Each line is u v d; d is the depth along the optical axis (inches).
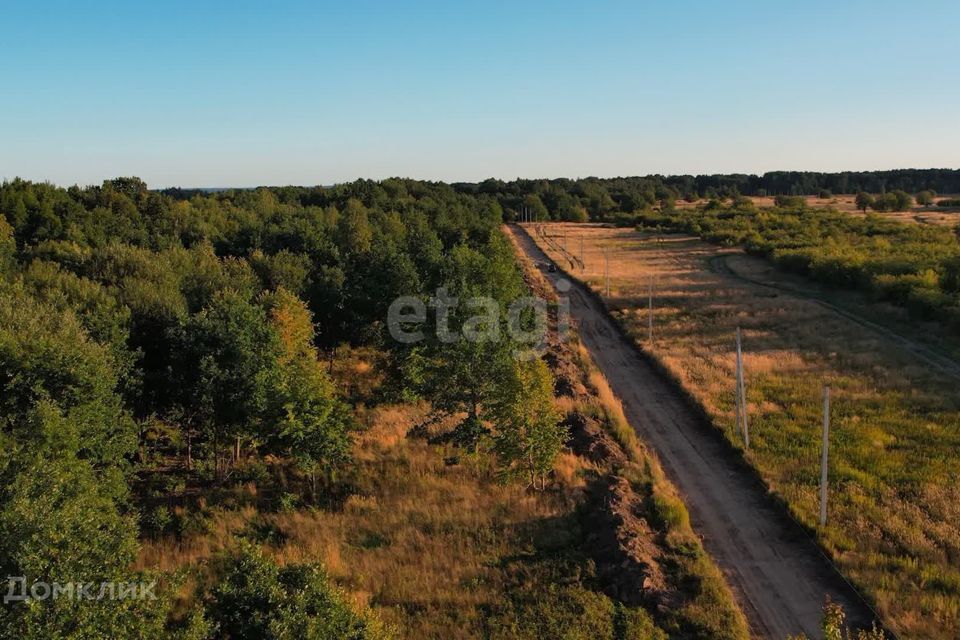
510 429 986.1
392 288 1749.5
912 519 879.7
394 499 986.1
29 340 936.9
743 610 731.4
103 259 1699.1
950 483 971.9
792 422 1244.5
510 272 1765.5
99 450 903.1
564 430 1005.8
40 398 854.5
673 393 1503.4
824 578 786.8
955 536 831.1
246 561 578.2
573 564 794.2
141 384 1072.8
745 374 1562.5
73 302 1339.8
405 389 1348.4
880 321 2022.6
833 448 1115.9
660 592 722.2
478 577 779.4
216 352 1074.7
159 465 1161.4
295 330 1460.4
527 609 706.8
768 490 997.2
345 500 999.0
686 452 1179.3
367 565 813.9
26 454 608.4
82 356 912.9
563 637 653.3
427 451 1152.2
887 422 1223.5
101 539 513.3
